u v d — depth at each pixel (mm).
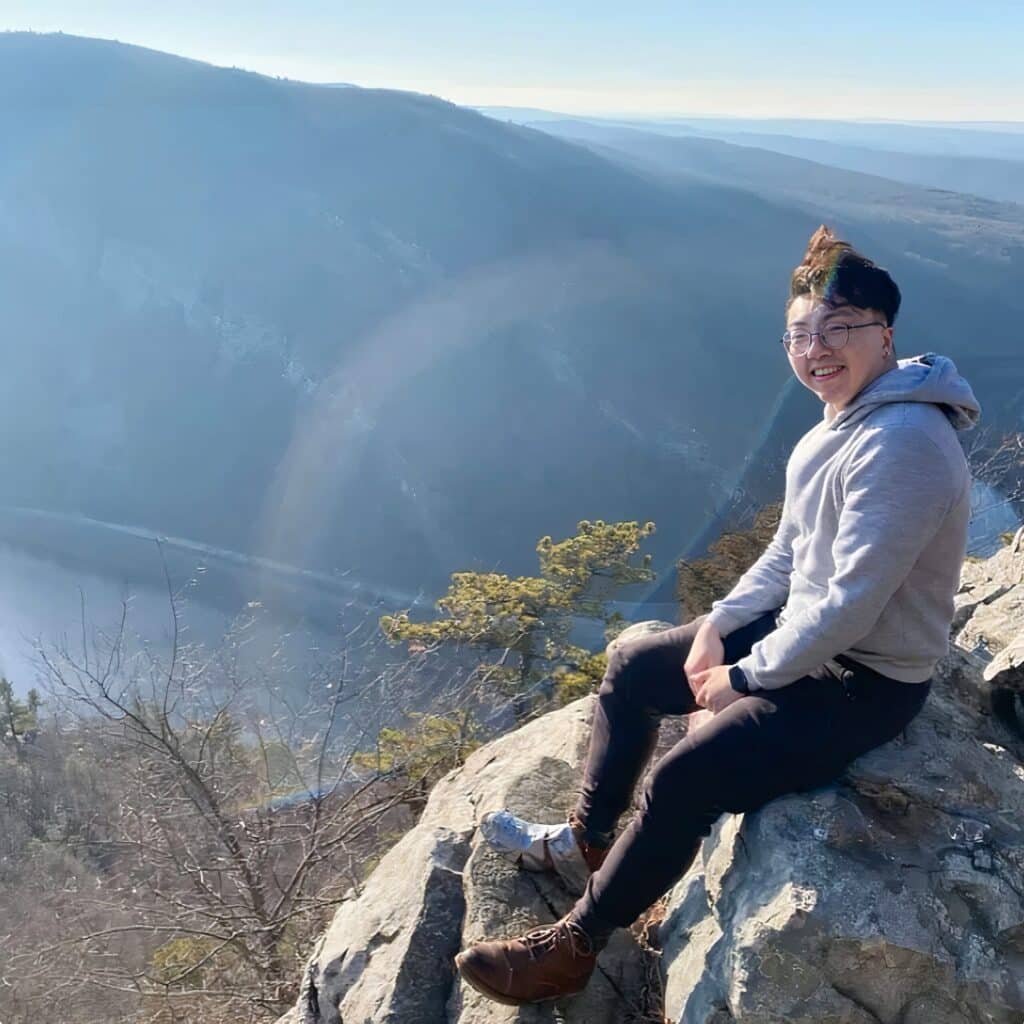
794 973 1886
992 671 2709
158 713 6180
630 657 2418
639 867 2078
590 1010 2236
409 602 57625
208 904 5746
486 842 2605
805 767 2055
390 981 2430
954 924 1913
